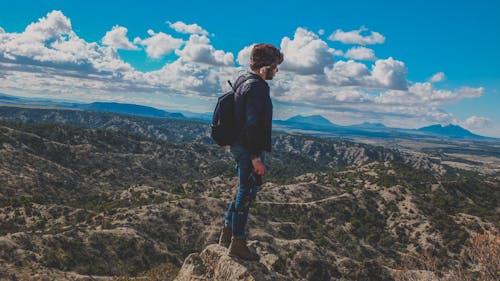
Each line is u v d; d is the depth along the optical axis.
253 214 156.62
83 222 137.50
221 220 140.88
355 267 74.12
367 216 170.00
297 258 80.31
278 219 162.12
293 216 169.50
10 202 154.50
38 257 84.00
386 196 190.62
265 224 149.62
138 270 96.56
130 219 129.62
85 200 195.88
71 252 91.06
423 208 174.75
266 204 175.00
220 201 153.50
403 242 149.38
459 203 186.88
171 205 144.00
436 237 144.00
